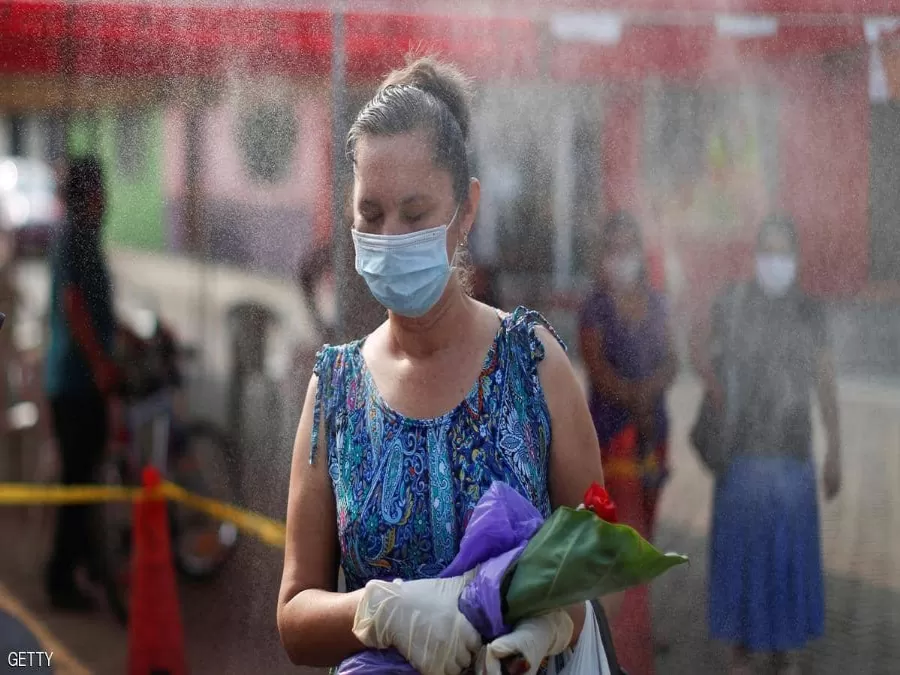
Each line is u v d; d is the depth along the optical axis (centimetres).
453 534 267
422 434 272
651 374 664
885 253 704
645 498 659
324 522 284
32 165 706
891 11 721
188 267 718
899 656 633
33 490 769
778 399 659
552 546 245
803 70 725
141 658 650
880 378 694
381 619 247
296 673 644
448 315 276
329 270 676
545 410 275
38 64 648
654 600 636
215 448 715
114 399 757
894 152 707
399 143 268
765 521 641
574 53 706
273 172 670
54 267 764
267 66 656
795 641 633
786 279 672
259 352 703
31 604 726
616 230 688
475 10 680
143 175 700
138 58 656
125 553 743
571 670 277
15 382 823
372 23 658
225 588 667
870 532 662
